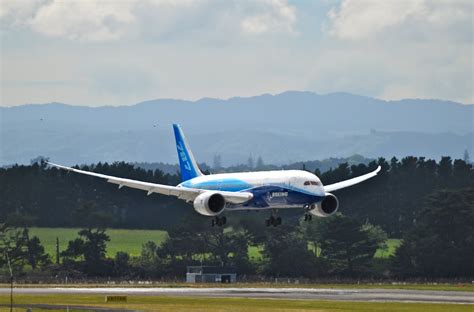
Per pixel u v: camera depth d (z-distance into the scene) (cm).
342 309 17325
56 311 17275
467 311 16950
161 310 17175
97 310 17275
